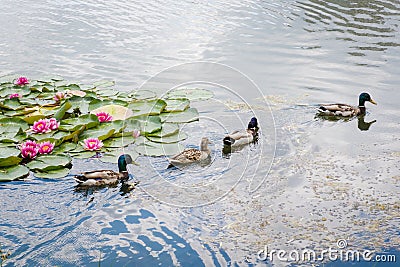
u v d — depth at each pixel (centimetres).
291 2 1714
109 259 589
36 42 1330
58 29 1430
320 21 1516
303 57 1244
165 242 620
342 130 927
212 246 618
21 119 905
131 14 1569
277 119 952
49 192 723
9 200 700
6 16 1537
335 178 775
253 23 1498
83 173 746
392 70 1176
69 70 1160
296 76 1138
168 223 656
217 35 1394
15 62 1202
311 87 1086
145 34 1396
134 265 580
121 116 936
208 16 1560
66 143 860
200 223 661
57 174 771
